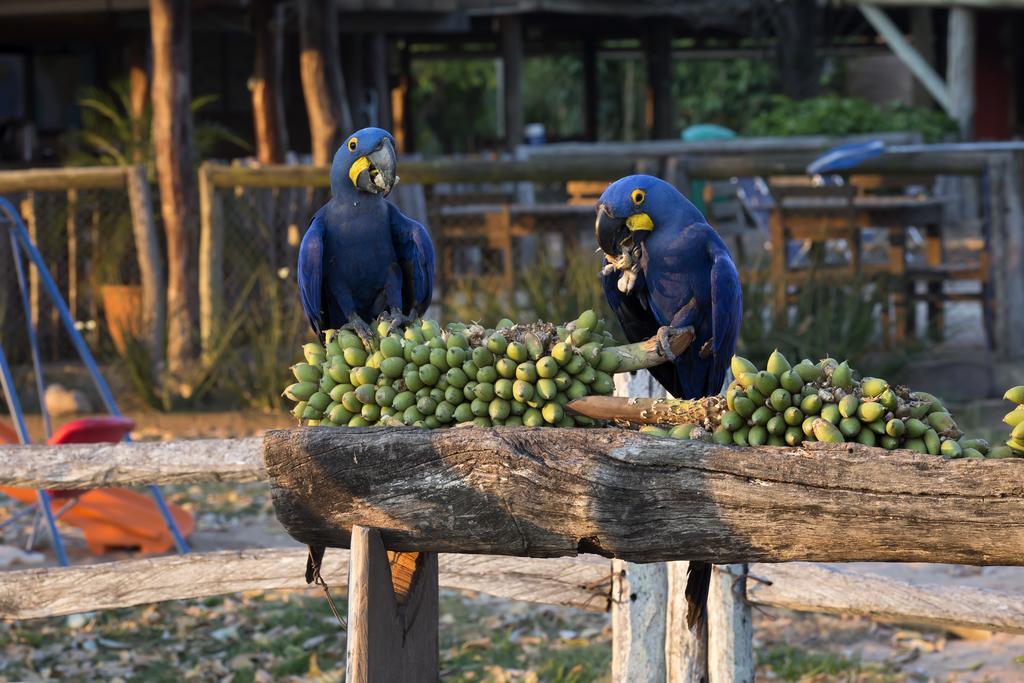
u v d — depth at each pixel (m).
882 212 14.81
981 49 30.19
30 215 15.66
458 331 3.98
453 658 8.25
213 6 20.91
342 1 21.55
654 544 3.56
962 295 15.12
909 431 3.45
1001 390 14.28
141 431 14.38
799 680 7.65
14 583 5.91
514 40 26.39
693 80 43.28
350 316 4.95
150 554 10.29
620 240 4.41
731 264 4.34
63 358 16.08
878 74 39.44
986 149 14.48
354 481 3.72
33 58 27.42
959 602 5.27
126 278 16.14
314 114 15.98
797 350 14.00
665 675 5.66
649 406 3.71
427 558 4.19
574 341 3.86
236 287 15.59
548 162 15.12
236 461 5.68
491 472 3.64
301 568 5.93
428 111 49.66
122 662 8.19
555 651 8.34
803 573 5.50
